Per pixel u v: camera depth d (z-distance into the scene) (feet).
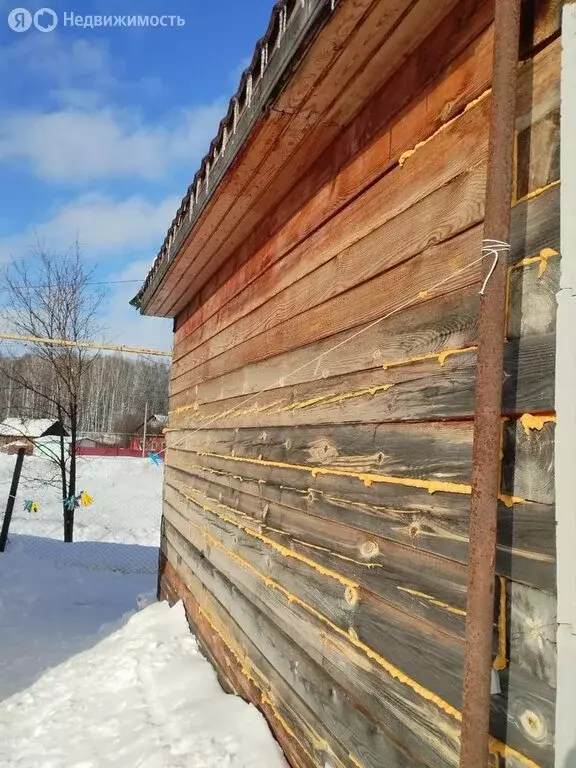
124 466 77.56
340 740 7.18
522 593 4.42
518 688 4.36
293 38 6.84
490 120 4.91
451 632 5.25
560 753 3.87
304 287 9.37
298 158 9.32
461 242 5.60
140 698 12.53
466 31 5.81
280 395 10.14
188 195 12.55
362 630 6.81
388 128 7.14
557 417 4.11
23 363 52.34
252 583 10.91
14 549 33.30
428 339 5.96
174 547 19.62
